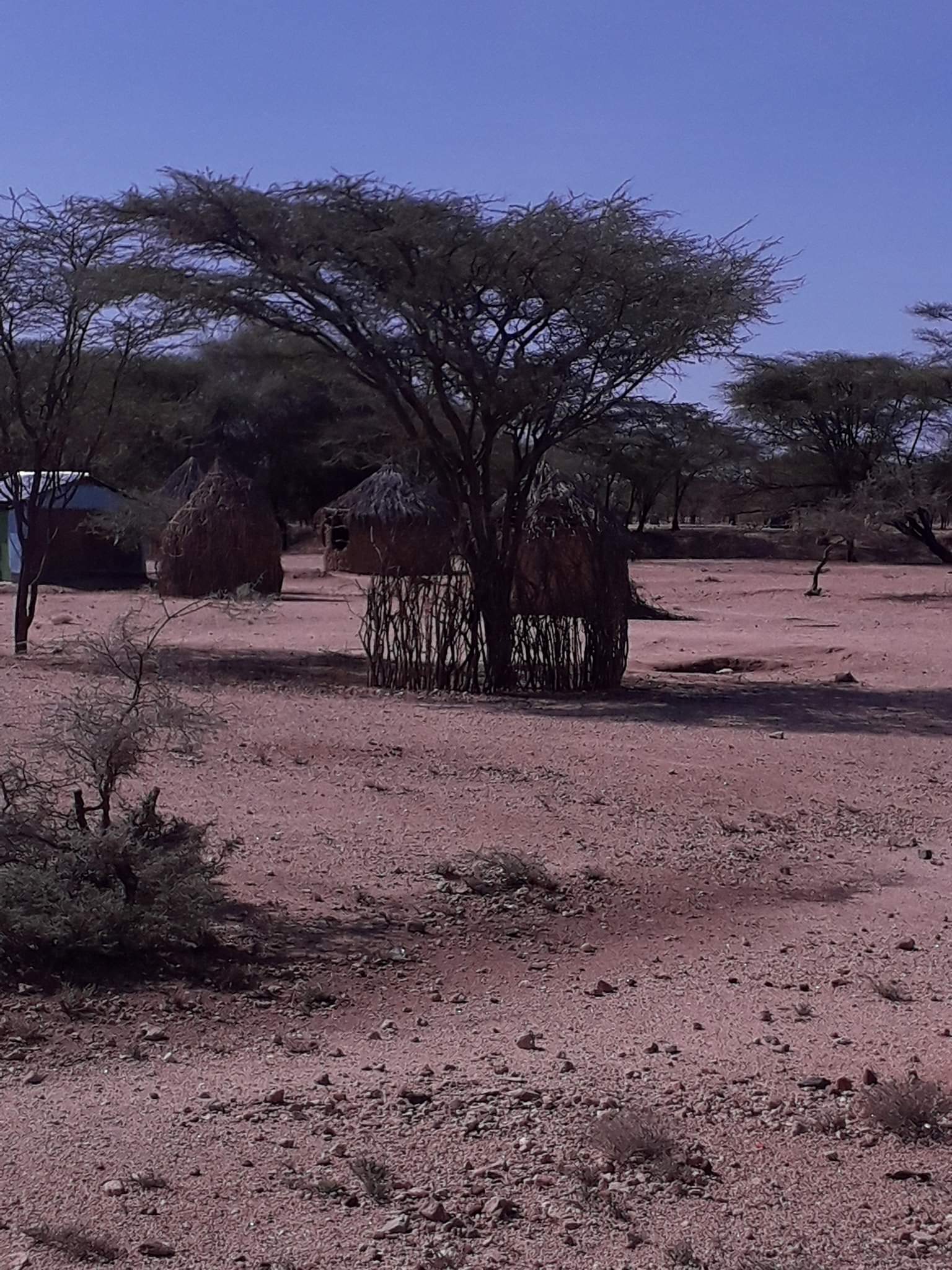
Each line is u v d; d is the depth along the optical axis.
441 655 19.89
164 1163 5.19
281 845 10.24
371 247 18.81
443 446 20.44
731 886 10.01
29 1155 5.26
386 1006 7.33
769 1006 7.39
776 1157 5.34
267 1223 4.75
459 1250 4.59
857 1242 4.69
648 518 99.31
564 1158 5.27
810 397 63.81
